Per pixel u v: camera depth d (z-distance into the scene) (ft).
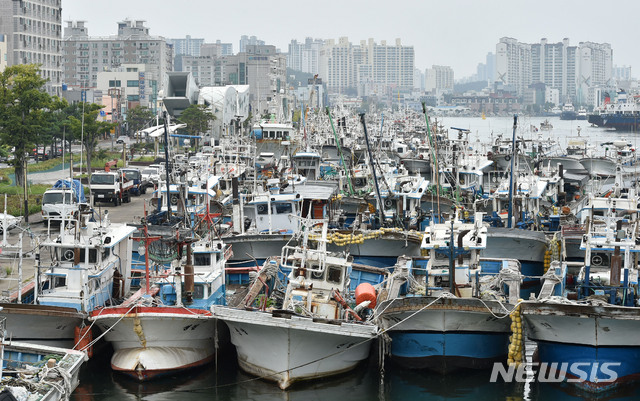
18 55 610.65
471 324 114.83
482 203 207.41
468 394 111.55
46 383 94.22
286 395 111.55
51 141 395.55
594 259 124.67
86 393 111.34
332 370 116.47
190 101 509.35
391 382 115.75
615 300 116.88
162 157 391.24
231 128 357.61
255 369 116.47
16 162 290.97
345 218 190.29
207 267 127.95
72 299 119.55
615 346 108.68
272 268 133.90
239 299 127.95
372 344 125.80
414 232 160.56
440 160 257.14
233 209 170.40
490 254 160.15
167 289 125.08
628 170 282.77
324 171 251.60
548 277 127.34
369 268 141.69
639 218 146.10
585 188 254.88
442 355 116.78
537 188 198.39
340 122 332.19
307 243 130.00
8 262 163.84
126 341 116.78
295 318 109.91
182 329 115.96
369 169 233.96
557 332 111.04
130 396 110.83
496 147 301.63
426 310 114.11
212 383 115.44
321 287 121.90
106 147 477.36
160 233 142.92
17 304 113.80
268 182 184.03
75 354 104.73
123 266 134.92
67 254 122.62
